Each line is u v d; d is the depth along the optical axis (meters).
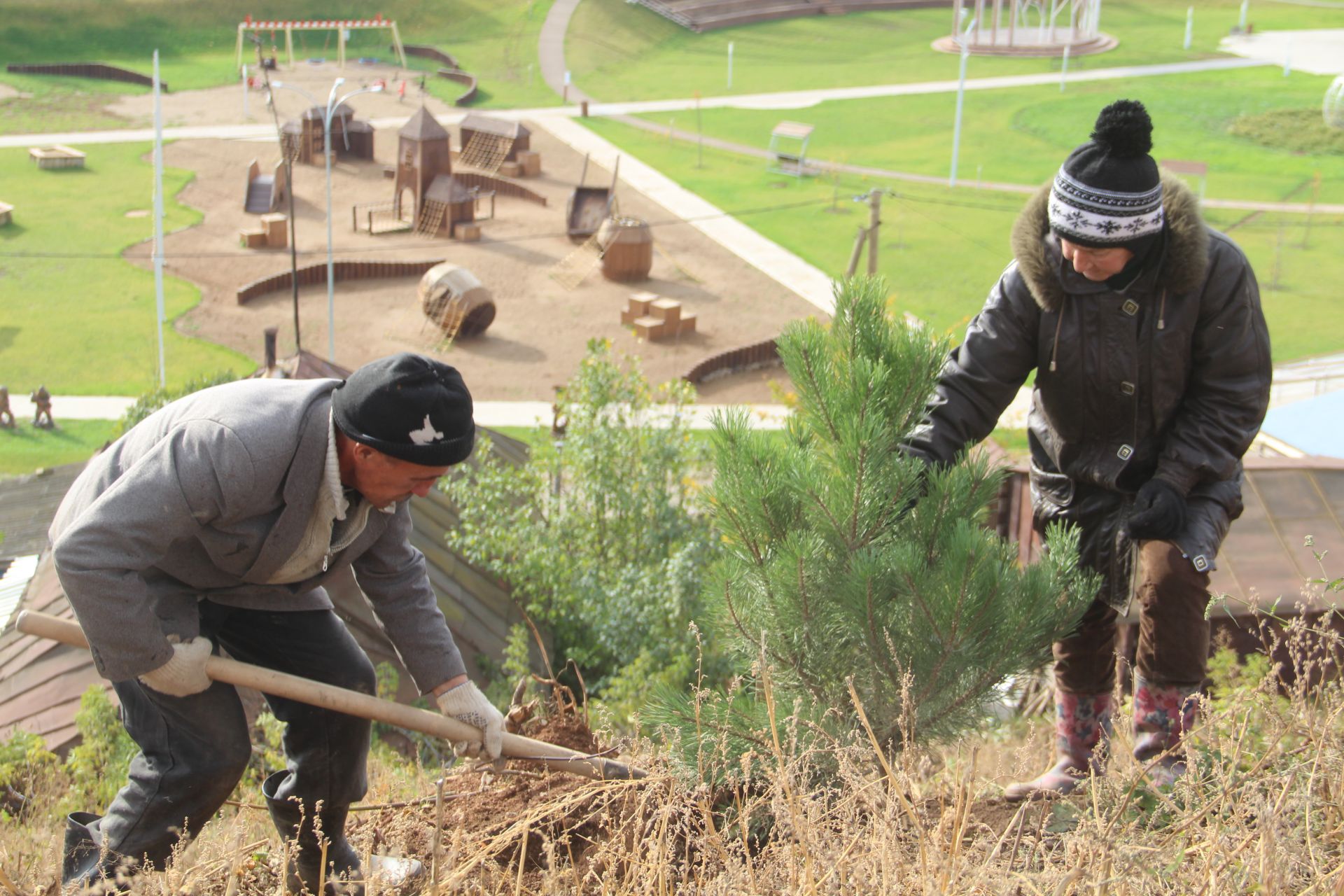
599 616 13.02
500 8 84.75
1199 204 3.45
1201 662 3.47
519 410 28.92
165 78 68.38
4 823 4.48
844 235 43.16
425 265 39.69
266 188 46.75
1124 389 3.59
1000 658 3.16
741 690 3.39
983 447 3.64
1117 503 3.76
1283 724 2.91
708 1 89.31
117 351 31.41
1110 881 2.38
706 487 3.57
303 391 2.71
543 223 45.72
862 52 82.31
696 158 55.47
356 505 2.82
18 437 26.05
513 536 13.86
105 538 2.49
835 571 3.26
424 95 68.50
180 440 2.59
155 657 2.63
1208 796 2.93
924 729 3.26
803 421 3.68
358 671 3.12
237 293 35.78
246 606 2.97
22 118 58.56
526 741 3.16
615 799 3.15
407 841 3.48
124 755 6.32
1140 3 99.44
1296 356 29.95
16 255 38.78
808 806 2.60
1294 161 51.56
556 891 2.79
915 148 56.12
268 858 3.21
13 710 10.36
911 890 2.40
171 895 2.66
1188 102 63.81
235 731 2.92
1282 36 86.62
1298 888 2.48
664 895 2.62
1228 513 3.68
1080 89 69.12
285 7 80.75
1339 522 10.09
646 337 33.56
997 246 41.12
